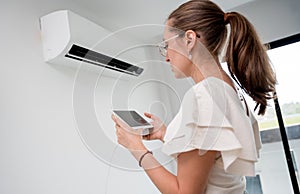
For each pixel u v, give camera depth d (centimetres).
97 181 154
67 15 130
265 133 217
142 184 192
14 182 109
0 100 112
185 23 70
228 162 61
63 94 144
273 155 214
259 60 71
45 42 137
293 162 209
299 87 210
